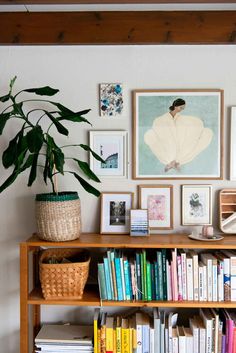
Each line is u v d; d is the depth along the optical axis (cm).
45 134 197
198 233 214
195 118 216
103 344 191
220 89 215
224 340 192
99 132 217
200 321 203
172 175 217
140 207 218
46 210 190
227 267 192
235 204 216
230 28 208
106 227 216
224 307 190
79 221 199
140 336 191
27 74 218
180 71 216
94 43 211
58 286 191
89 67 217
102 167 218
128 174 219
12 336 224
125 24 209
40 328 220
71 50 217
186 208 218
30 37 211
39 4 186
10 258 223
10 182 183
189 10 208
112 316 212
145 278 192
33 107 218
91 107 218
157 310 203
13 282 223
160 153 217
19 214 221
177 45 216
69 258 216
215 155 216
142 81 217
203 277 193
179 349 192
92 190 198
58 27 210
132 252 213
